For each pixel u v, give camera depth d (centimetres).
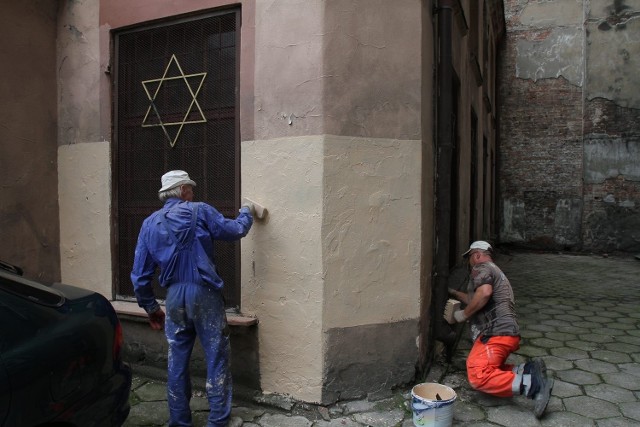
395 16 367
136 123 429
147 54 422
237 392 368
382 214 363
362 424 331
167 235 308
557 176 1458
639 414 347
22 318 210
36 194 441
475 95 902
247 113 370
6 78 416
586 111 1425
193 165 405
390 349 371
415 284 378
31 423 196
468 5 743
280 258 357
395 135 368
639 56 1371
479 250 397
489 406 358
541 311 659
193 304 307
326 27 344
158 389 385
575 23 1429
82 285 450
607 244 1409
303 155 348
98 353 236
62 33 451
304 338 351
